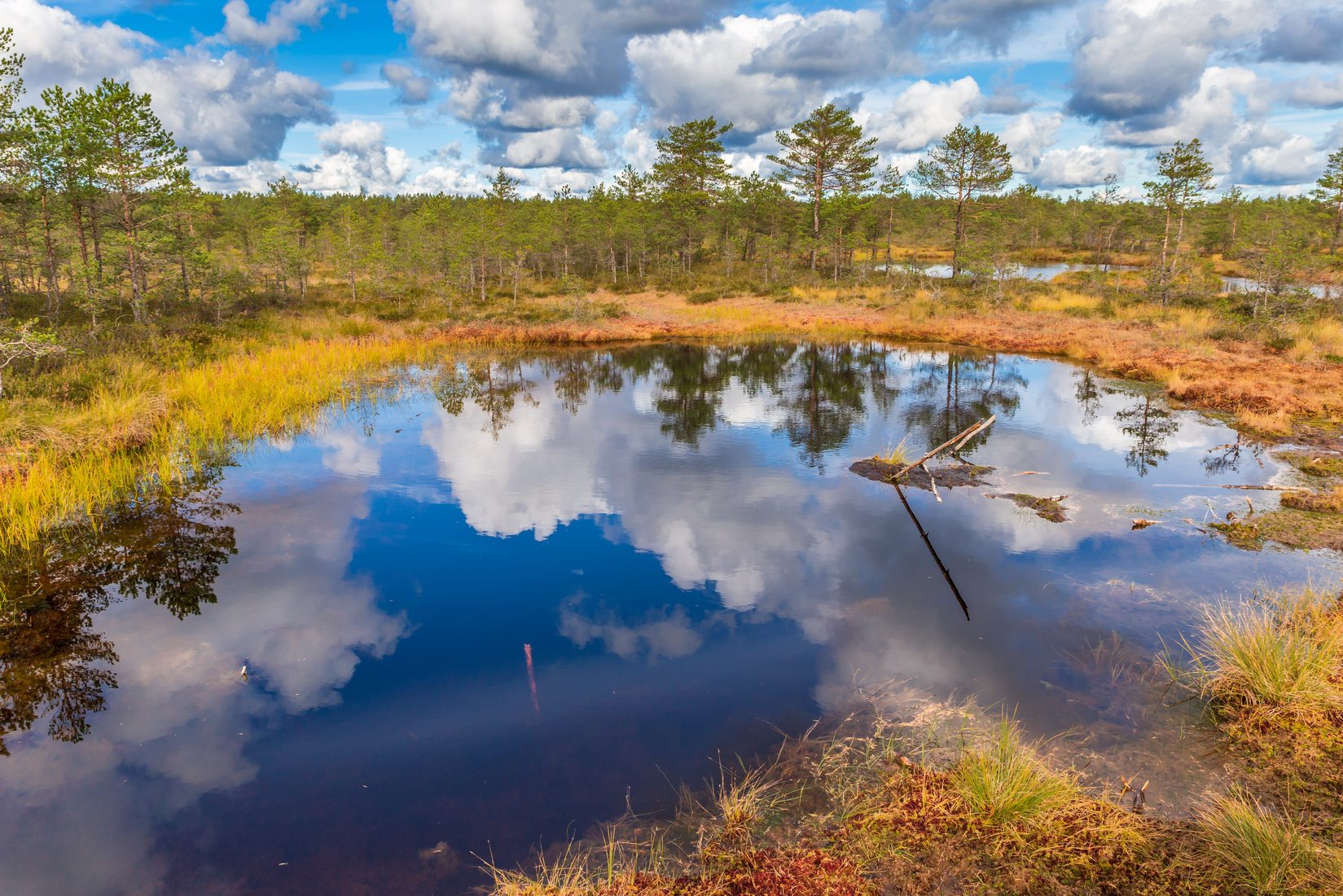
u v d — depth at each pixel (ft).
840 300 130.41
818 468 39.58
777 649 20.66
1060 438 44.34
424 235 169.78
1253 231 248.52
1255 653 17.35
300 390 55.57
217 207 204.44
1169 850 12.50
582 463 40.81
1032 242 324.60
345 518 31.63
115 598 24.04
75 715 17.80
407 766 15.83
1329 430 42.63
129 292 91.04
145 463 38.04
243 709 18.04
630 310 122.11
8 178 80.64
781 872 12.43
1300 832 12.59
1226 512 30.58
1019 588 24.18
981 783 13.97
